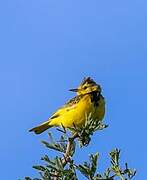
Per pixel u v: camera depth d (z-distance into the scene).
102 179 8.49
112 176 8.55
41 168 8.47
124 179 8.76
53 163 8.52
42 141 9.31
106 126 10.27
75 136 10.34
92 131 10.35
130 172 8.79
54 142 9.34
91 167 8.50
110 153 8.99
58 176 8.52
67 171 8.47
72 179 8.51
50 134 9.36
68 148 9.27
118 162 8.90
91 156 8.56
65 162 8.86
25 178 8.26
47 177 8.41
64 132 9.53
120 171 8.81
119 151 8.99
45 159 8.54
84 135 10.35
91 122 10.39
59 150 9.30
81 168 8.50
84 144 10.47
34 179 8.29
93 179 8.50
